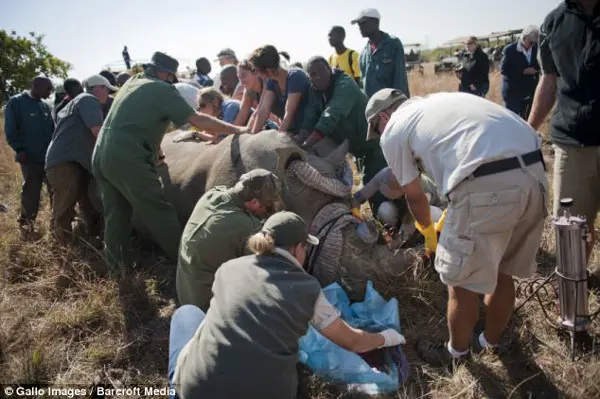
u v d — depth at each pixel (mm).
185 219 4406
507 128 2449
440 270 2629
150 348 3350
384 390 2762
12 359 3186
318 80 4188
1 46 24219
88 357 3246
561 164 3168
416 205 2912
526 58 7301
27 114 5359
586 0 2756
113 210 4230
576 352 2859
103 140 3939
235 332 2221
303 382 2820
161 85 3955
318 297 2355
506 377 2789
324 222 3545
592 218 3219
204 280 3143
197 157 4473
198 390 2230
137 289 3965
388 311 3197
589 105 2912
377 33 6078
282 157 3533
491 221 2428
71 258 4457
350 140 4445
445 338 3148
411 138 2641
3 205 6082
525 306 3311
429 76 19812
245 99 5141
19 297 3953
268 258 2383
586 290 2801
